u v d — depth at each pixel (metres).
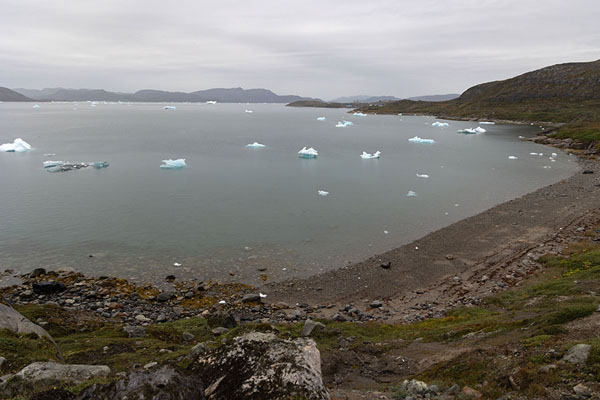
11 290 30.66
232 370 9.08
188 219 50.88
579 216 48.34
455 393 12.81
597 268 28.23
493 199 61.22
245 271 36.09
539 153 111.81
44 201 57.91
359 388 14.88
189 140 142.62
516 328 17.44
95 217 50.75
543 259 35.19
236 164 94.00
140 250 40.34
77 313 26.00
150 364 14.61
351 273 35.91
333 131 191.38
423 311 28.44
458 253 39.78
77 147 118.88
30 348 14.09
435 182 75.31
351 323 25.45
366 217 52.81
